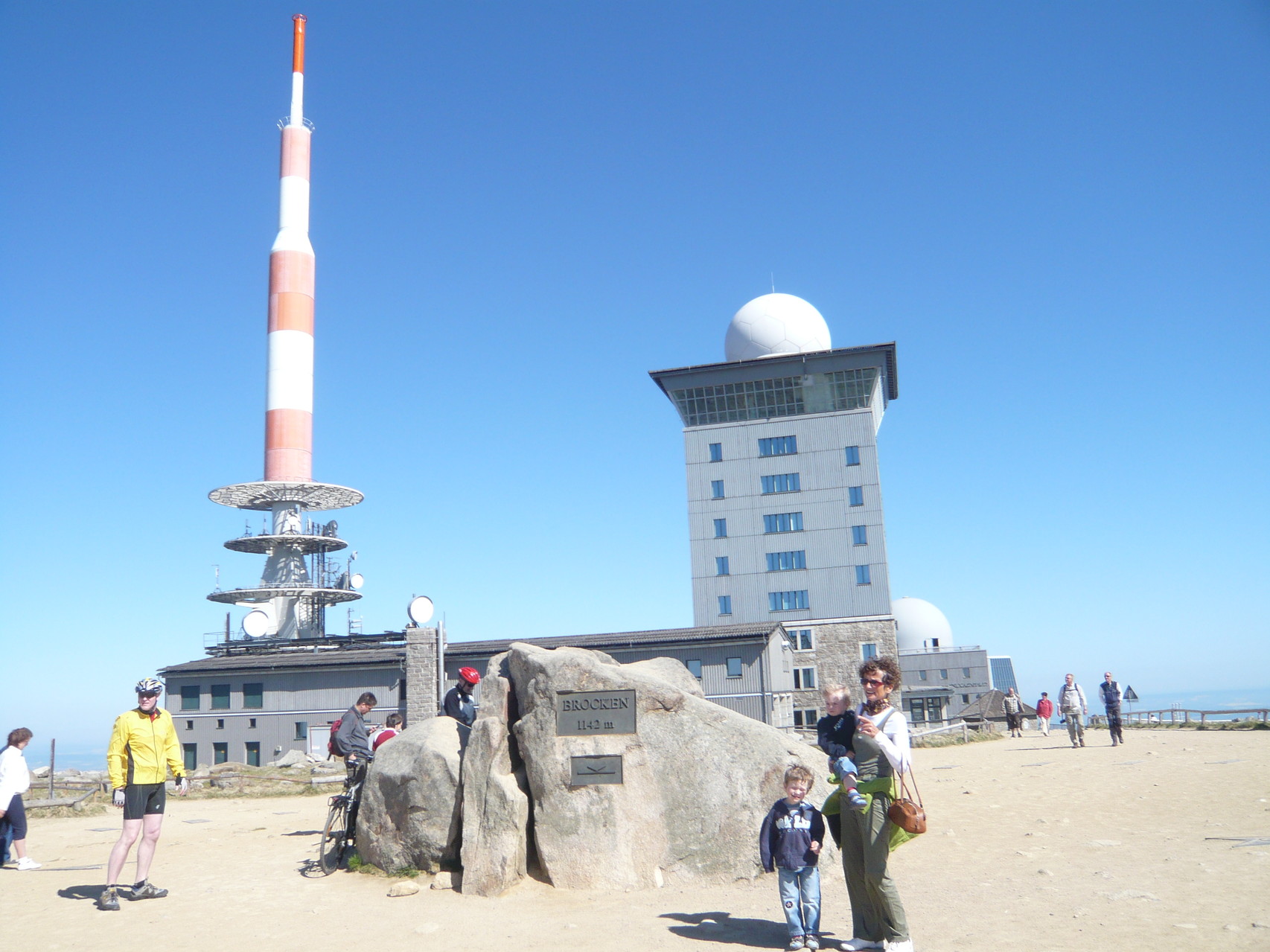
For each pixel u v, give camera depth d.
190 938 9.13
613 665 12.24
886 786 7.59
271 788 27.08
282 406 62.66
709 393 69.50
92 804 23.36
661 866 10.78
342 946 8.66
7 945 9.09
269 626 59.69
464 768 11.44
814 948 7.88
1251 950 6.89
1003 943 7.55
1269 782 16.19
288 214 65.06
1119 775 18.77
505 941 8.62
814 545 65.81
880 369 67.62
